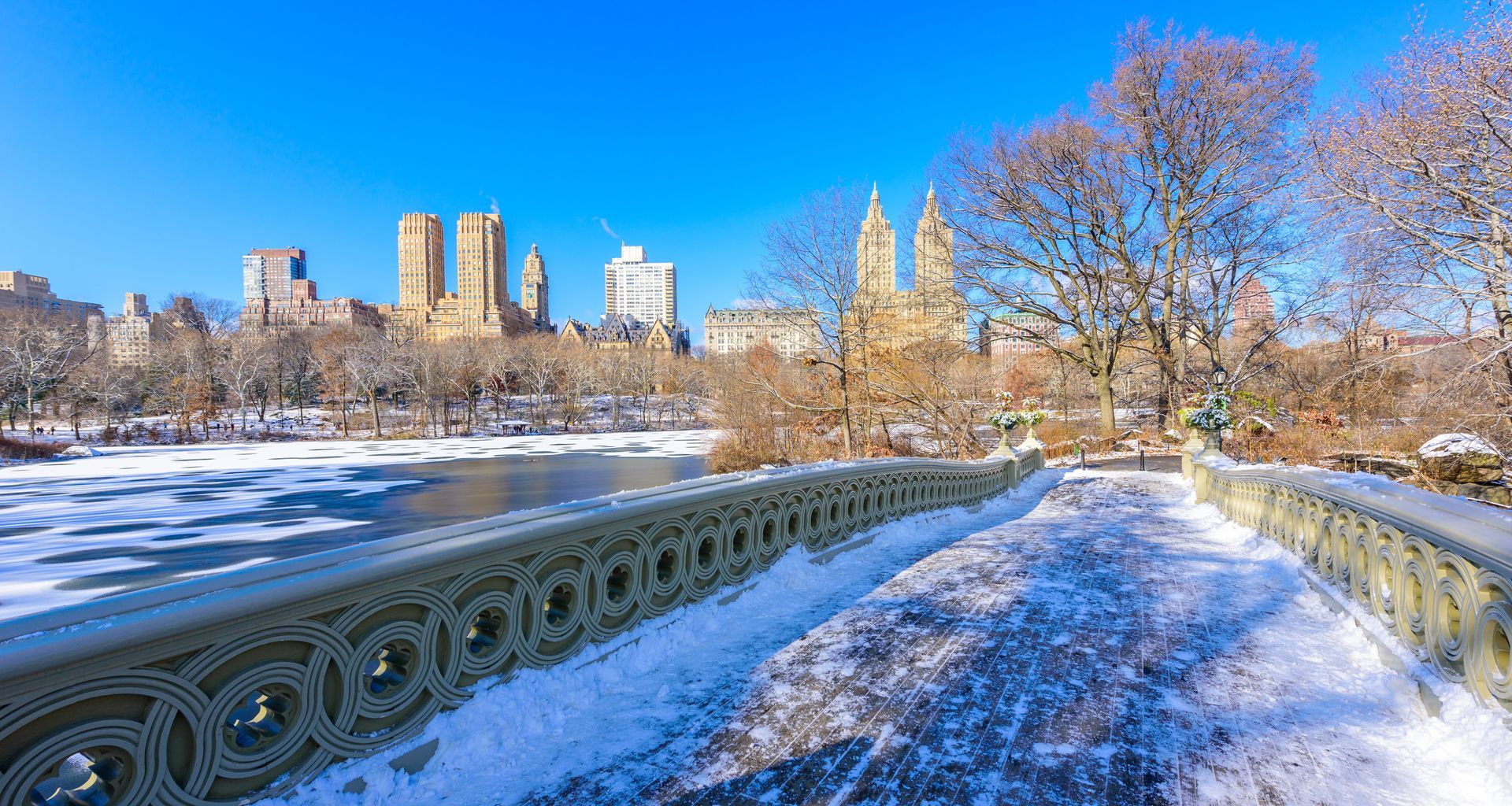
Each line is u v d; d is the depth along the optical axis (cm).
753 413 2992
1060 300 3105
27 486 3008
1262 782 262
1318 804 247
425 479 3328
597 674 361
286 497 2694
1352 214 1387
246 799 216
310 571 238
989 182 3003
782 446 2961
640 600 408
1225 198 2847
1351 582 451
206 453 4969
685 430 8106
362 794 248
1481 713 272
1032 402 2167
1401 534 364
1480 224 1285
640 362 9869
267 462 4269
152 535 1862
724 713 328
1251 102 2597
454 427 7906
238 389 7200
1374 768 271
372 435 7131
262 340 8256
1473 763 265
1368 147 1314
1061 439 3180
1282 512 675
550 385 9194
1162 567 662
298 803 228
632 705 338
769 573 558
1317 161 1425
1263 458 2052
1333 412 2259
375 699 256
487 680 306
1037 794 256
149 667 194
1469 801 246
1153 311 3198
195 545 1730
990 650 414
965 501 1192
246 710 249
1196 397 1742
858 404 2533
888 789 260
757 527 547
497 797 257
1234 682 363
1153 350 3138
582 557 360
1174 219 3056
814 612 497
